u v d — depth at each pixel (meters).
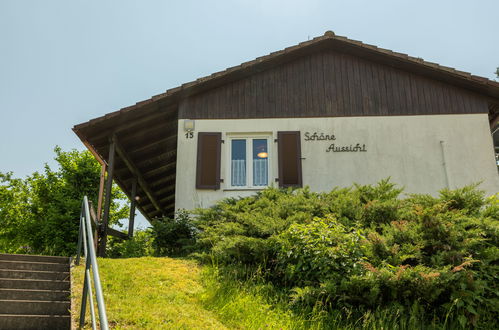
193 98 13.21
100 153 14.11
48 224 21.83
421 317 6.28
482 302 6.21
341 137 12.87
